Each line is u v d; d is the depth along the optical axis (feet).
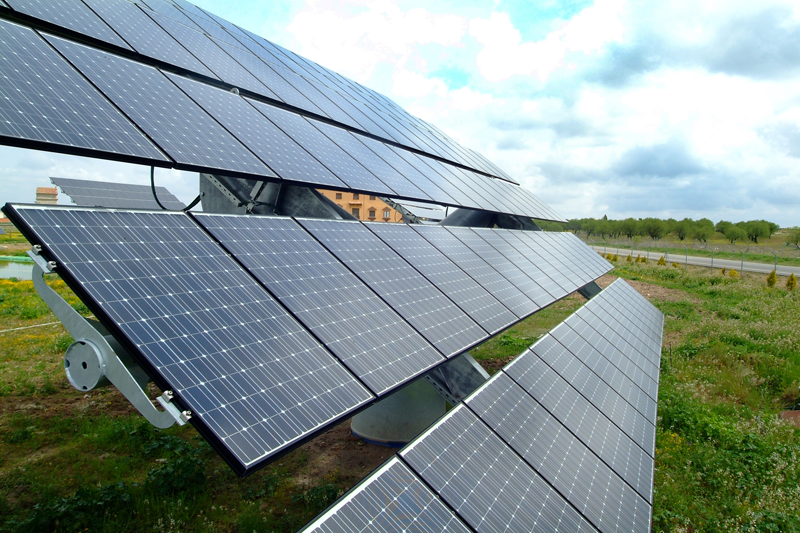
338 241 23.56
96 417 32.96
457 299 25.31
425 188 36.47
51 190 182.60
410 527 13.03
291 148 27.48
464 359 24.18
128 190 65.31
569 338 31.19
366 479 13.58
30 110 15.81
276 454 11.77
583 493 18.38
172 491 24.81
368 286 21.18
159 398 11.12
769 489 29.17
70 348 12.19
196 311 13.98
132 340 11.66
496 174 72.49
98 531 21.62
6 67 16.85
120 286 12.85
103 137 17.16
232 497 25.50
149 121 20.07
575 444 20.89
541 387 23.18
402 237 29.04
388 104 63.67
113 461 27.14
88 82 19.62
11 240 214.28
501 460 17.21
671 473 30.42
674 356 54.44
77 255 12.69
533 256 43.50
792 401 44.11
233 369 13.07
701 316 78.54
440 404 33.22
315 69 52.44
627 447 23.82
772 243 319.27
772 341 59.11
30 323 58.44
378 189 29.89
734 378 47.52
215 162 20.62
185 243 16.26
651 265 156.56
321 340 16.28
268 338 14.89
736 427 36.52
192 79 28.32
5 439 29.19
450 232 35.65
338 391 14.74
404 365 17.79
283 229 21.29
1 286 80.59
